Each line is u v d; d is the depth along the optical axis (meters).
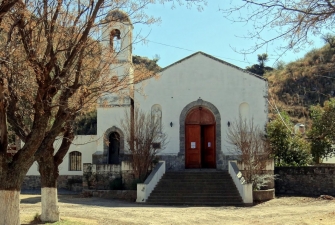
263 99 27.72
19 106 14.05
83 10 12.66
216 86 28.39
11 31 11.67
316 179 25.69
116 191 24.77
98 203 22.16
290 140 27.31
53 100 14.58
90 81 13.02
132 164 26.06
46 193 14.90
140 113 26.88
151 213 18.03
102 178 27.48
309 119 27.44
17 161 11.80
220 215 17.59
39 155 12.50
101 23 12.89
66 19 12.64
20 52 12.24
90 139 29.67
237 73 28.27
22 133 13.35
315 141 27.36
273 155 27.00
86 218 16.30
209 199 22.48
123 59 28.22
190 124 28.64
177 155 28.06
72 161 31.92
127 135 26.91
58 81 12.70
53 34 12.30
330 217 16.02
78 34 12.59
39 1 12.20
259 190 23.06
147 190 22.77
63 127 14.73
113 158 29.88
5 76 11.98
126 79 14.85
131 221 15.87
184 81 28.72
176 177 25.31
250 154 24.19
